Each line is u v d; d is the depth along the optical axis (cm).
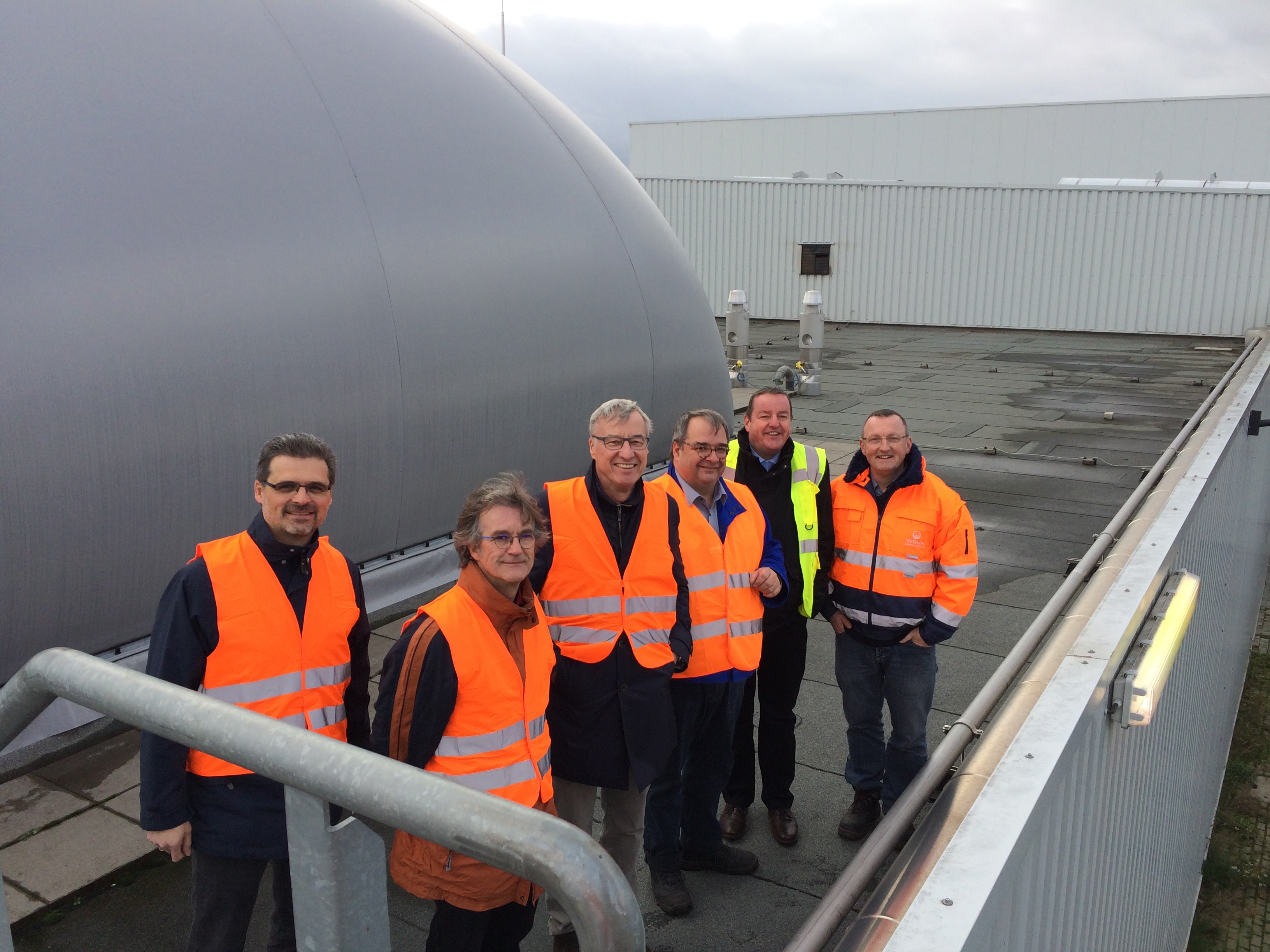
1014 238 2511
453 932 251
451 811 88
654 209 866
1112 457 1210
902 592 379
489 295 636
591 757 305
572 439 714
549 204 712
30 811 414
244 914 264
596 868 83
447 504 625
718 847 380
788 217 2716
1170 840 373
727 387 916
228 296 487
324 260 535
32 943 338
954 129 3416
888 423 370
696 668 342
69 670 123
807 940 188
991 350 2245
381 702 247
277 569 263
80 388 429
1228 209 2311
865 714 403
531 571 304
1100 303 2473
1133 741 265
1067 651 226
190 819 248
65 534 430
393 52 659
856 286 2695
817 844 407
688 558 338
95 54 476
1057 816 188
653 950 337
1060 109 3244
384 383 562
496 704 248
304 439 260
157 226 466
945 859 151
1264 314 2333
